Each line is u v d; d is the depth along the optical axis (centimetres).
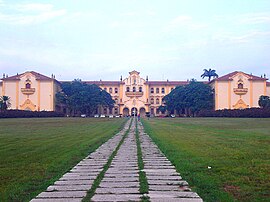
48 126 5022
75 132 3797
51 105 10894
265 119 7544
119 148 2238
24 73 10925
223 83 10769
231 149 1964
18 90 10900
